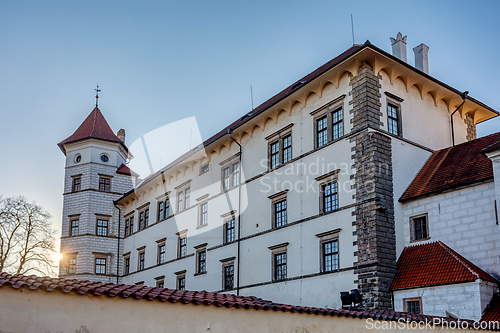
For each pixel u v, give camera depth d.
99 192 63.06
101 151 64.44
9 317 12.20
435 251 30.44
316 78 36.31
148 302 14.28
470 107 39.94
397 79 35.88
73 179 64.19
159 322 14.30
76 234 61.97
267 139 41.12
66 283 13.75
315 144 36.78
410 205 32.81
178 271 49.47
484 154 28.94
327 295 33.09
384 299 30.14
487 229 28.91
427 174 34.09
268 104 43.22
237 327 15.58
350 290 31.69
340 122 35.41
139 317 14.04
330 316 17.72
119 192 64.19
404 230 32.75
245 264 40.56
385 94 34.66
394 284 30.36
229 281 42.19
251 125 42.50
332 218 34.09
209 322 15.11
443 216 31.06
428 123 37.03
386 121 34.22
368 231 31.56
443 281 27.95
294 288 35.50
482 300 26.48
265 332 16.08
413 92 36.75
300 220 36.31
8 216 57.31
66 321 12.96
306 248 35.44
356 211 32.62
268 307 16.22
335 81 35.88
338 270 32.69
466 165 32.03
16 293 12.43
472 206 29.83
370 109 33.44
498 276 27.95
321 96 37.12
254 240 40.16
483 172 30.11
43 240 58.22
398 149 34.22
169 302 14.56
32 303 12.59
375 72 34.41
